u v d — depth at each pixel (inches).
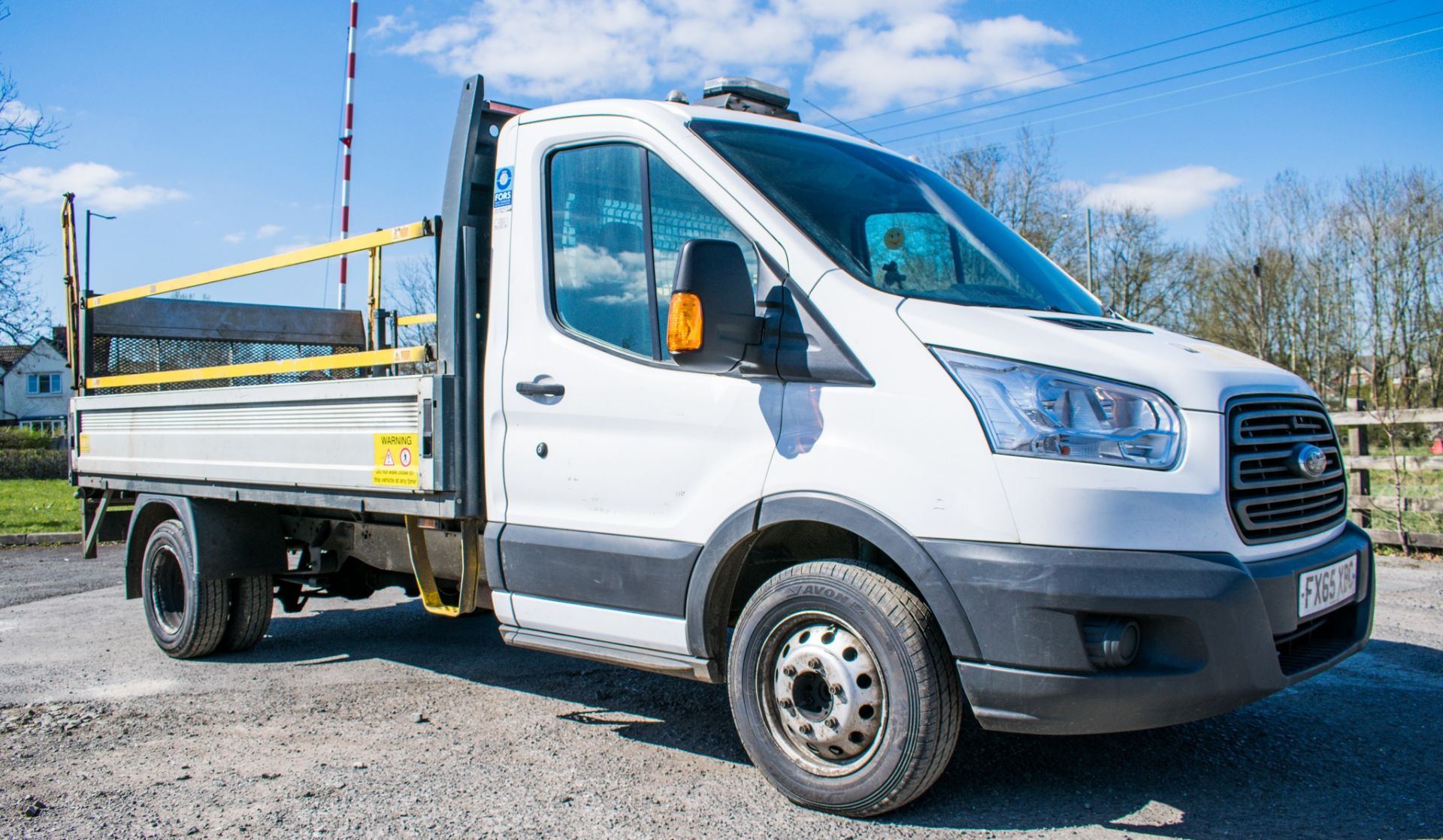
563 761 162.9
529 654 244.2
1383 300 1716.3
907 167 182.2
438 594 198.4
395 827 136.4
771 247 145.3
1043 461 123.2
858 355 135.6
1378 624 251.0
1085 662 120.3
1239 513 126.6
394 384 183.8
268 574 241.9
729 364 137.9
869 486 132.3
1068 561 119.7
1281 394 139.9
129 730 184.9
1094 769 153.8
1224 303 1958.7
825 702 139.4
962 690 132.0
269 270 221.1
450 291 179.2
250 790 151.9
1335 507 148.5
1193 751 161.6
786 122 174.2
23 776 160.1
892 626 130.4
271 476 214.7
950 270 157.5
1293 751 161.6
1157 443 125.0
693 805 142.6
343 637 268.4
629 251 161.9
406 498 186.5
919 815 137.2
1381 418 390.0
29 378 2940.5
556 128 174.2
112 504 277.9
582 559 161.6
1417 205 1680.6
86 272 284.0
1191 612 118.9
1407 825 133.0
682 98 187.2
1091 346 131.3
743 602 168.2
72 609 321.4
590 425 162.7
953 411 127.9
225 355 280.7
